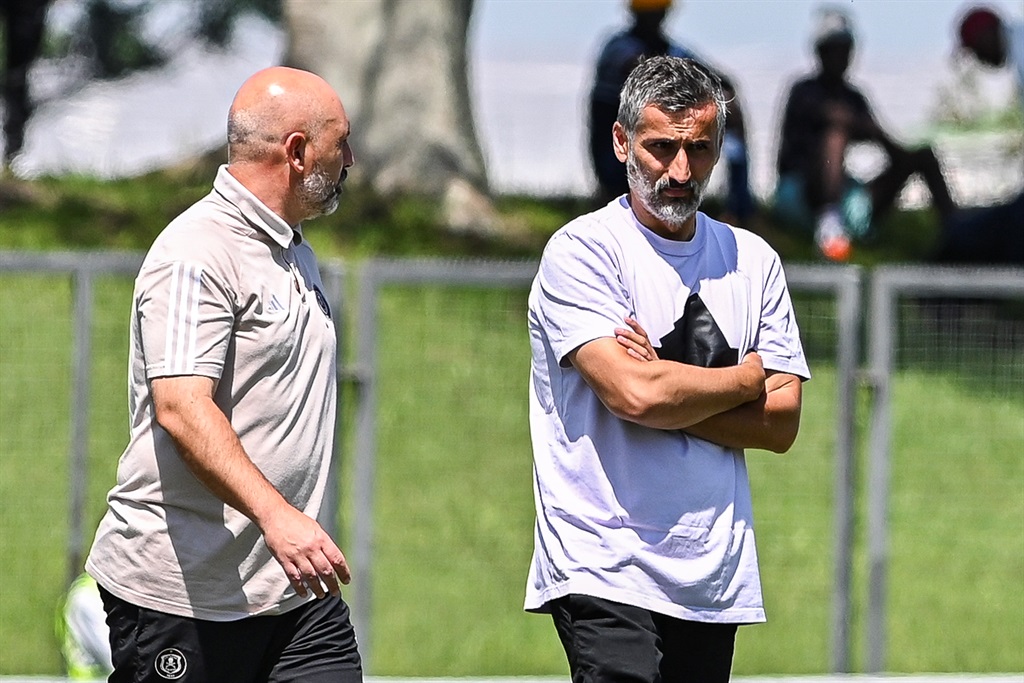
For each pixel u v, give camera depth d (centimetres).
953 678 2531
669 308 1694
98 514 2762
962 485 2884
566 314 1686
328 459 1694
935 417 2792
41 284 2902
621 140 1705
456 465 2945
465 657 2803
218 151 5725
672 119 1645
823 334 2650
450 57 5525
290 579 1565
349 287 2731
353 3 5538
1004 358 2703
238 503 1568
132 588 1661
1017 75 5053
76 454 2561
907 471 2864
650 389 1644
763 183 6931
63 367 2894
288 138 1655
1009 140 7262
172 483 1644
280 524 1562
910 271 2603
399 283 2483
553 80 9338
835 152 5066
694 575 1667
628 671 1641
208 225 1641
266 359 1642
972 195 6806
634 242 1700
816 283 2589
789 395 1723
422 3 5516
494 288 2691
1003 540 2922
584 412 1700
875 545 2631
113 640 1695
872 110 5275
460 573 2944
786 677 2559
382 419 2920
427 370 2930
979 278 2594
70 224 4975
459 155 5447
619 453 1683
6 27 7975
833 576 2627
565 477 1702
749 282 1734
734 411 1698
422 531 2948
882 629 2642
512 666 2789
